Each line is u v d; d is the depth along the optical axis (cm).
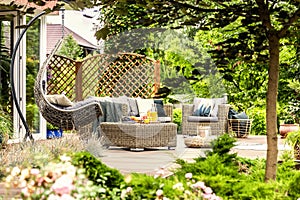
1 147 840
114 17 802
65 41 1978
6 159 645
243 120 1341
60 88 1391
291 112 1048
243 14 405
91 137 864
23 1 866
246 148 1019
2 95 1107
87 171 367
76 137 827
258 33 412
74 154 372
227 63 416
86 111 920
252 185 383
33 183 328
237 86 1369
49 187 326
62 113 915
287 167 493
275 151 421
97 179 366
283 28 408
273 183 396
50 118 938
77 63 1368
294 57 1055
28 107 1188
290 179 423
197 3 391
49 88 1388
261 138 1348
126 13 385
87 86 1363
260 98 1402
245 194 373
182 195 358
